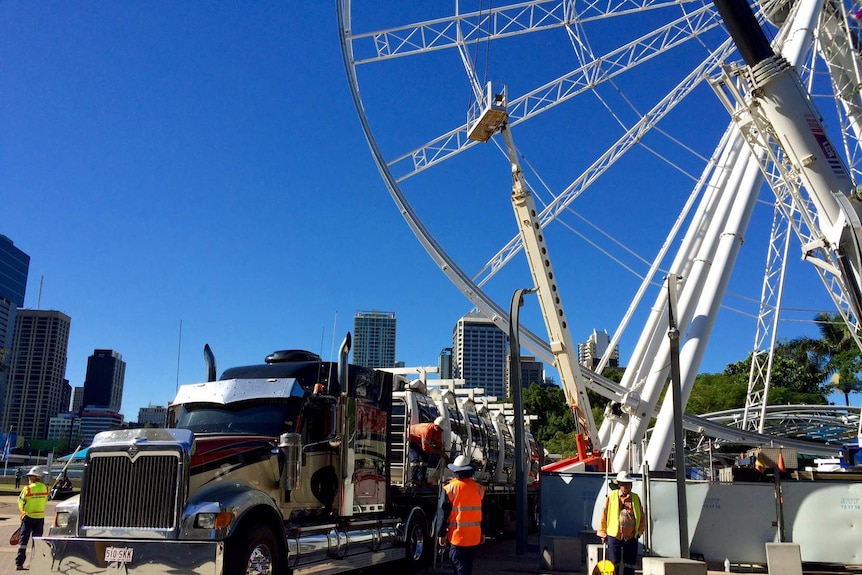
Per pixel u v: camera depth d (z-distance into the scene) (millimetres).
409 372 18469
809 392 72750
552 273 18016
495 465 20984
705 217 24562
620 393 23547
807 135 15711
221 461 9883
